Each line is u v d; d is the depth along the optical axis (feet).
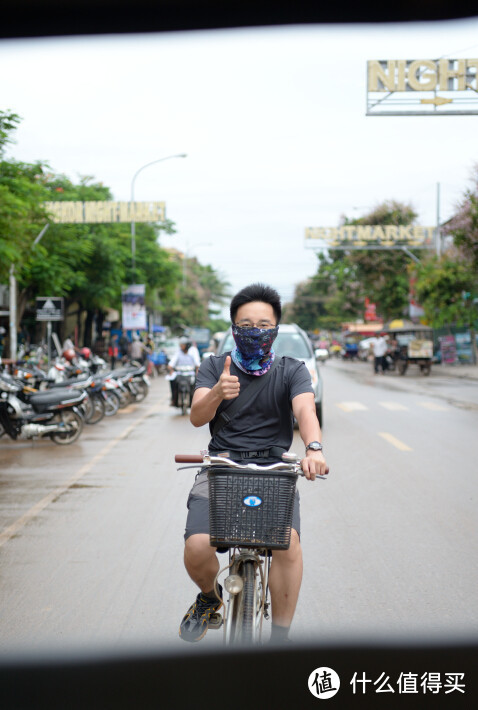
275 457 11.98
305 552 19.97
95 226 141.08
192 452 38.22
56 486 29.45
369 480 29.94
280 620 11.90
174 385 57.88
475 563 18.95
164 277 169.68
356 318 261.03
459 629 14.94
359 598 16.55
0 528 22.77
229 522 10.46
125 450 39.29
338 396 73.92
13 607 16.20
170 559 19.51
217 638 14.67
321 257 224.33
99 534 22.00
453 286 127.95
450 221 94.27
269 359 12.04
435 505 25.43
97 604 16.34
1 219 69.00
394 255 174.70
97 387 52.13
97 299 141.38
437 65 63.41
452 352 142.51
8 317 131.95
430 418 53.16
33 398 41.11
